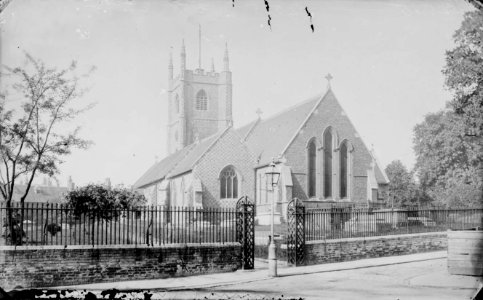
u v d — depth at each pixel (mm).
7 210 18172
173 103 78688
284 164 45844
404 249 23703
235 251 20062
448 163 38812
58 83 21094
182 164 56094
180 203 51531
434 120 41500
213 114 75438
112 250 17516
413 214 27469
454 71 31250
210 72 75875
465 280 16453
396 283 16219
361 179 48094
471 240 17266
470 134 33031
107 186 26844
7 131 20000
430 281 16328
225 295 14570
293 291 15078
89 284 16875
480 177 34344
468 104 31797
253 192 49281
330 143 48156
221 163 48375
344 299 13633
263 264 22344
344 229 25484
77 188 26406
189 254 19016
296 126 48438
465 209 27188
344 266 20234
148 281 17516
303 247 21531
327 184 47844
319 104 48156
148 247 18188
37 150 20531
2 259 15883
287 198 44938
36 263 16281
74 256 16859
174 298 14180
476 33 28906
